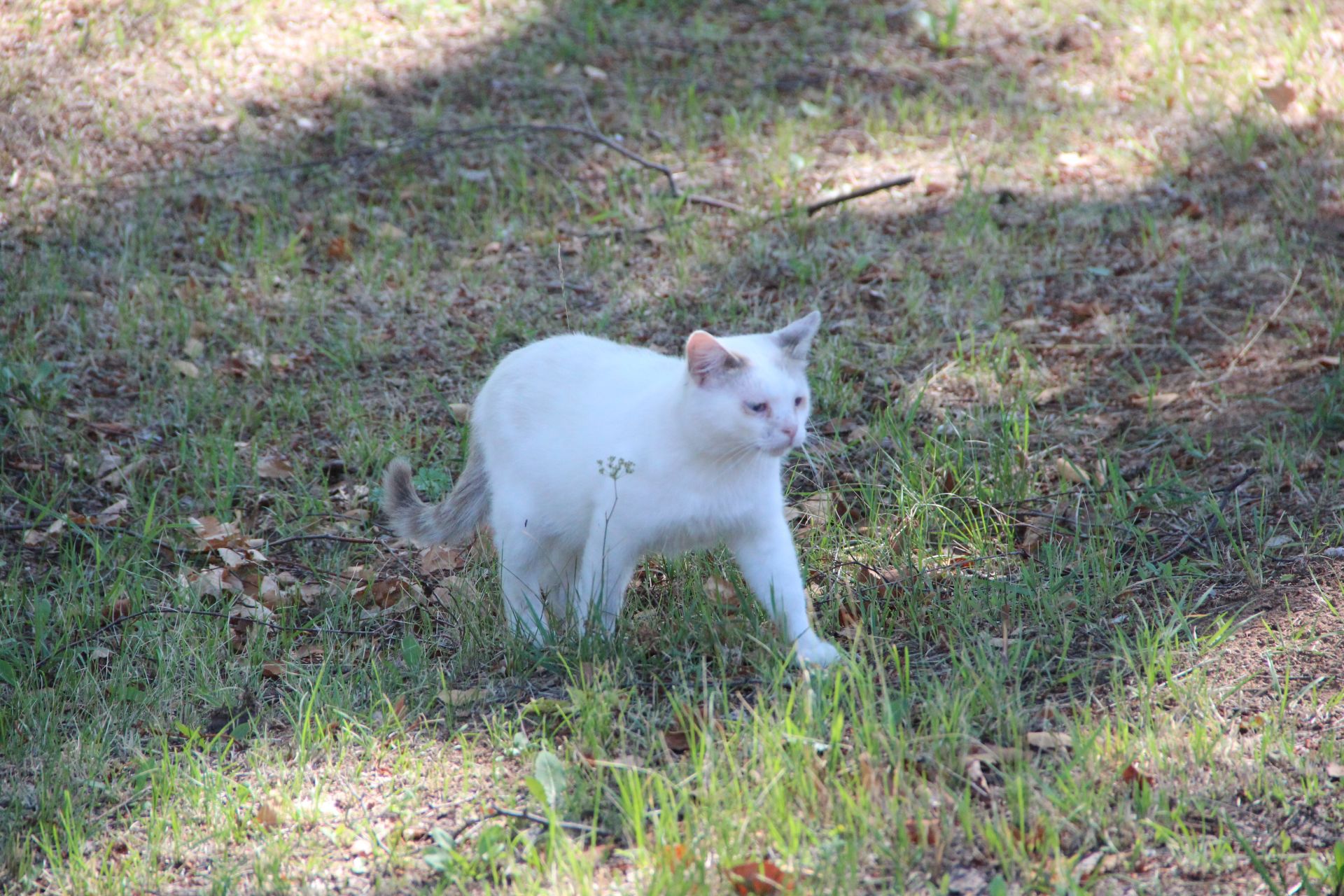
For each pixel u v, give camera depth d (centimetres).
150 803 603
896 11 1819
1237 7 1777
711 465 676
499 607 783
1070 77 1644
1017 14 1800
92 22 1523
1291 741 566
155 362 1096
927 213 1339
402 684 699
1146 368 1052
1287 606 691
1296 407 943
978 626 720
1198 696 608
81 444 986
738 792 541
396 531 826
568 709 638
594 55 1684
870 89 1639
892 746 569
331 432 1032
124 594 805
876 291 1182
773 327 1146
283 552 885
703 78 1656
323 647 754
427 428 1032
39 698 691
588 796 568
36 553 867
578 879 498
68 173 1332
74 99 1420
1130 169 1413
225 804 593
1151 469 887
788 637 694
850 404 1023
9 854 562
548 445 727
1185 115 1525
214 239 1270
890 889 496
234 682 719
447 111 1531
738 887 492
